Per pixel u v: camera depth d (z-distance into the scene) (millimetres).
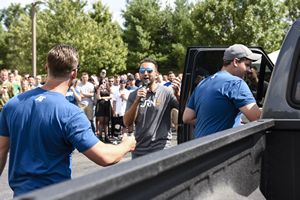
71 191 1159
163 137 5023
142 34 61438
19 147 2805
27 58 49688
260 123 2682
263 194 3012
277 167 3023
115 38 53969
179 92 5848
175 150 1703
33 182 2760
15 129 2820
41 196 1120
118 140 13500
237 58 3988
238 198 2395
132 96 5176
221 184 2258
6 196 6688
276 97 3236
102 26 53625
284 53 3281
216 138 2002
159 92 5027
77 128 2750
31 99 2812
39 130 2754
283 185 3016
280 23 33969
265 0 33438
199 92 3994
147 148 5016
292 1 41344
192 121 4211
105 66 48844
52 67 2846
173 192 1775
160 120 5012
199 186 2014
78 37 42562
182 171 1836
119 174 1322
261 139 2918
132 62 61156
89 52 44406
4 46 64250
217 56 5293
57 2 42844
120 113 13594
